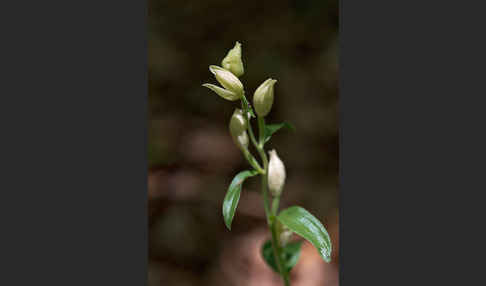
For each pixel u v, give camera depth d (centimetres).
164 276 61
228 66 46
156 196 66
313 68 77
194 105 75
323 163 68
